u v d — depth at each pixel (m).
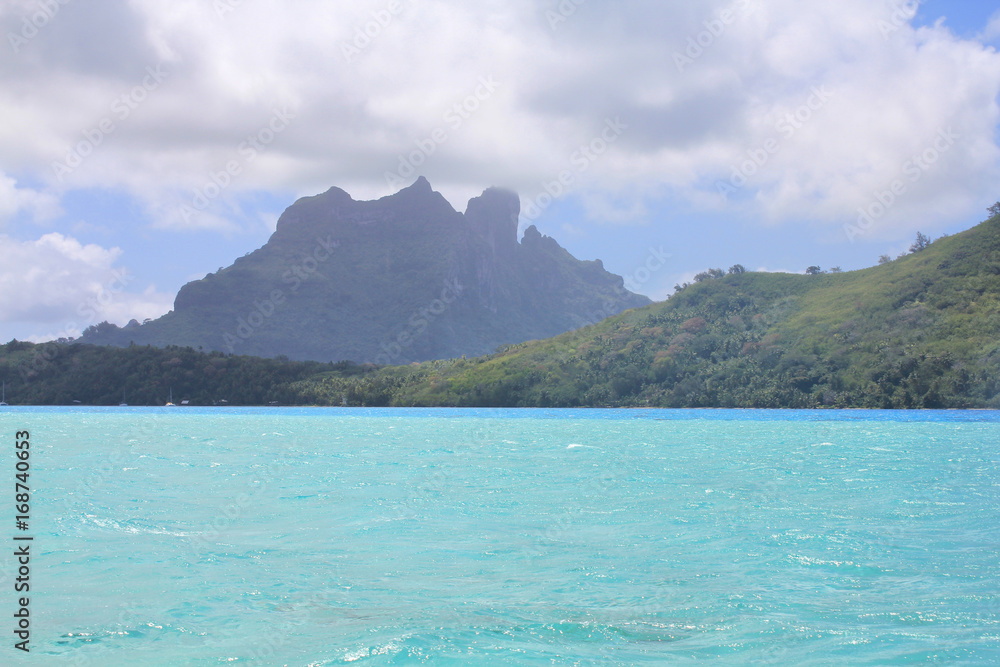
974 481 35.84
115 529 23.97
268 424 93.81
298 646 13.37
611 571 18.64
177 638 13.87
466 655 12.89
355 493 32.06
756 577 17.98
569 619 14.89
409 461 46.69
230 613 15.33
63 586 17.30
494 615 15.11
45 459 47.75
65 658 12.86
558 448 57.28
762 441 64.38
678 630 14.19
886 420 99.06
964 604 15.66
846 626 14.34
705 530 23.78
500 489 33.31
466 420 107.56
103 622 14.73
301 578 18.00
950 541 21.91
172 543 21.91
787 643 13.45
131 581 17.73
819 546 21.36
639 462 45.72
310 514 26.88
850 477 37.78
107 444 60.25
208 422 98.56
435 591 16.91
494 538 22.64
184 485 34.81
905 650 13.04
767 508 27.98
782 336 158.12
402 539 22.50
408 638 13.65
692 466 43.44
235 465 44.06
